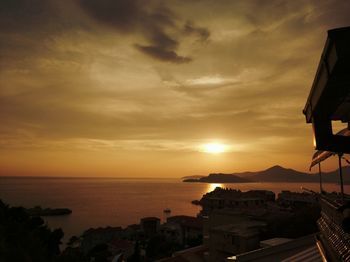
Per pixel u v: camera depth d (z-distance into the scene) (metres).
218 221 40.44
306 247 21.67
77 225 113.75
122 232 87.38
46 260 29.78
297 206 64.12
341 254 5.07
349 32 2.56
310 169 9.88
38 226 42.59
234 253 31.05
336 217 5.85
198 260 34.31
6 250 22.50
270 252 21.00
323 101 3.67
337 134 4.31
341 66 2.69
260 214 45.12
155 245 61.00
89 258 60.91
